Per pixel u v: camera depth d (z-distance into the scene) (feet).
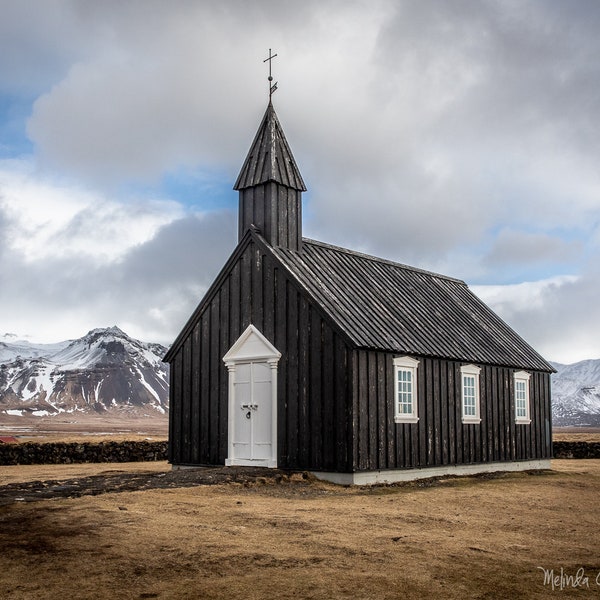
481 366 90.84
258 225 81.25
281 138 84.69
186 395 83.97
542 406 103.96
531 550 39.88
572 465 111.96
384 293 88.28
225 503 51.72
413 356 78.48
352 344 69.56
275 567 34.14
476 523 47.93
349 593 30.81
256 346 77.30
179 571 33.12
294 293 75.00
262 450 75.72
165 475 66.95
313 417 71.92
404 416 76.13
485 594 31.58
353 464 68.59
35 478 76.02
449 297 104.22
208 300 82.94
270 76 86.94
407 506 55.11
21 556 34.81
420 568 34.91
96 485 58.54
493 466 91.15
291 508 51.08
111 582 31.37
